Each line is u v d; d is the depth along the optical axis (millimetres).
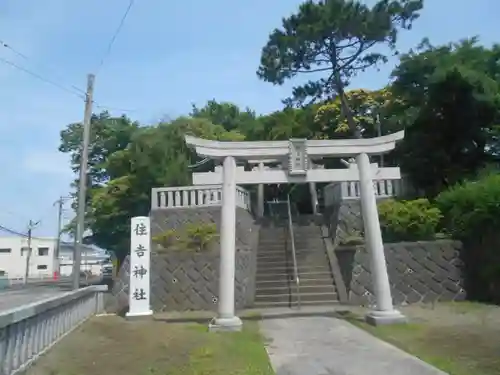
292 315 12398
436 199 16203
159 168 24281
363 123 26219
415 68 18484
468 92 16656
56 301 8352
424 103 18219
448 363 6906
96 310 14641
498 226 13000
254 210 23922
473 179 16859
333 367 7016
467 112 17219
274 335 9758
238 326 10258
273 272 15914
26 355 6730
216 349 8055
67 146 33688
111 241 29156
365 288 14227
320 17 23203
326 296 14555
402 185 18547
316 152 11719
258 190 22906
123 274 15789
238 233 17531
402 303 13961
